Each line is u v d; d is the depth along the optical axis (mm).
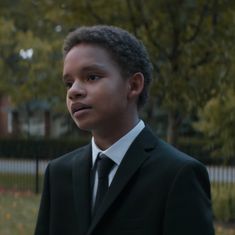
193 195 1846
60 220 2078
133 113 2029
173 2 6809
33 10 12250
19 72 13891
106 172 1983
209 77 6926
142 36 6953
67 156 2203
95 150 2053
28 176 16391
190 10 6875
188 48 6797
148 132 2033
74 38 1981
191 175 1866
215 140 9523
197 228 1815
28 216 9617
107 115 1943
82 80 1953
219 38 6805
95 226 1900
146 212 1862
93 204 1996
